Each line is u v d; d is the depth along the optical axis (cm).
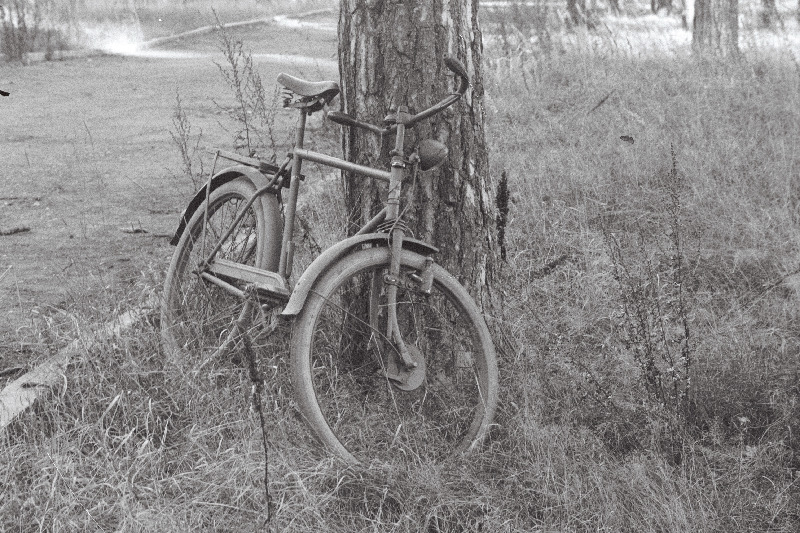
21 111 1188
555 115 936
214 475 358
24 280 582
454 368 428
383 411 407
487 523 348
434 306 422
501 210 464
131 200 771
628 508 362
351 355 431
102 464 355
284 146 908
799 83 960
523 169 739
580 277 543
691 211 659
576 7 1380
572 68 1105
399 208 412
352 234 434
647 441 400
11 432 384
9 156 923
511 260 556
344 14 422
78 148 959
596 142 805
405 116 390
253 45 2125
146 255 630
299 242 553
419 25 405
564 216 650
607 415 413
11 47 1738
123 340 430
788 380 447
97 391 401
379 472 364
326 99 418
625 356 450
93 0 2017
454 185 421
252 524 338
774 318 521
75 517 335
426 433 395
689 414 416
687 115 864
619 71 1062
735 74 1006
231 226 450
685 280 562
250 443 369
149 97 1302
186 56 1898
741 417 419
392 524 343
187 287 463
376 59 411
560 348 461
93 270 599
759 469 390
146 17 2372
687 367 412
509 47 1187
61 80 1489
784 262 586
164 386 408
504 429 404
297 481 350
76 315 461
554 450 385
